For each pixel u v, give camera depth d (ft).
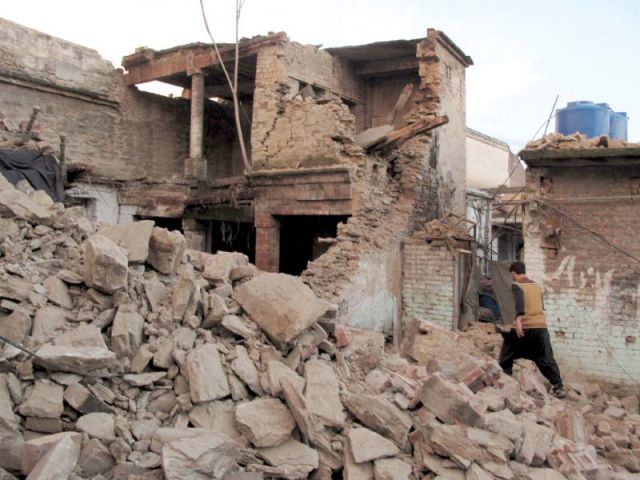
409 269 43.65
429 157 48.11
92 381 15.16
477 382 22.00
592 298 33.14
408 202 45.55
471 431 16.30
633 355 32.30
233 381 16.57
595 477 17.54
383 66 56.75
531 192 34.22
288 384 16.31
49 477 11.71
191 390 15.65
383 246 40.83
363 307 38.29
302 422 15.33
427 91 48.98
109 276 17.56
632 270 32.32
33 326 16.02
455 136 54.03
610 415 27.86
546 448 17.31
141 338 17.16
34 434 13.75
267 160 45.57
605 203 32.83
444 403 17.30
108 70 58.75
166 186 54.13
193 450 12.96
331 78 53.83
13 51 51.34
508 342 28.45
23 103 52.80
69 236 20.97
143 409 15.38
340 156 41.65
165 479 12.59
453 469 15.48
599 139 31.14
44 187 33.35
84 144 57.16
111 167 59.11
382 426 16.33
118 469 13.05
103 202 56.24
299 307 19.06
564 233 33.68
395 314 42.91
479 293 50.83
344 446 15.58
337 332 21.27
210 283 21.13
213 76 59.26
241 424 15.03
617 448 22.59
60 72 54.75
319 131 42.73
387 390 19.08
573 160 31.81
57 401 14.06
